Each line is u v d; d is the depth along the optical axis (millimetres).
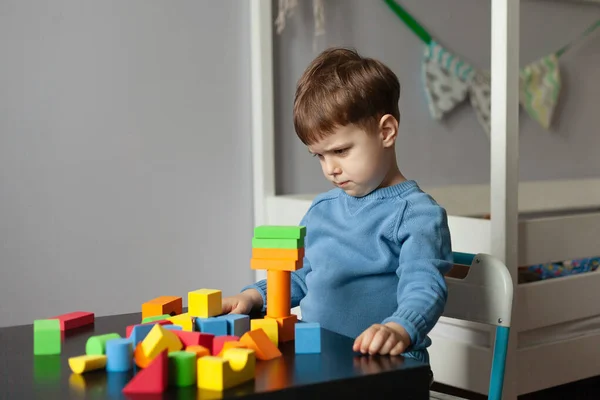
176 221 1973
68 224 1838
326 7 2100
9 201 1771
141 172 1918
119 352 709
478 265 1113
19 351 782
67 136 1823
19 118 1769
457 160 2332
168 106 1944
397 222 997
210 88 2000
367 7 2158
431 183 2279
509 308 1070
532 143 2475
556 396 1802
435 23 2256
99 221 1874
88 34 1834
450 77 2242
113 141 1879
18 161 1774
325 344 796
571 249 1586
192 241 1998
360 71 991
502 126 1397
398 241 998
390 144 1002
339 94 961
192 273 2004
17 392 653
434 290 897
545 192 2395
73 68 1821
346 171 986
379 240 1009
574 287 1607
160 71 1929
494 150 1414
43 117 1794
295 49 2094
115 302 1905
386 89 999
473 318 1113
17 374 704
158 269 1956
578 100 2557
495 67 1401
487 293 1097
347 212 1052
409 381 700
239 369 660
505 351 1067
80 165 1843
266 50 2000
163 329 734
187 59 1964
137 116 1905
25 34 1764
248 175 2072
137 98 1903
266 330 800
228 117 2029
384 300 1008
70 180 1833
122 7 1871
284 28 2072
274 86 2072
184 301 1998
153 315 903
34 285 1809
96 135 1856
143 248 1933
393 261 1004
